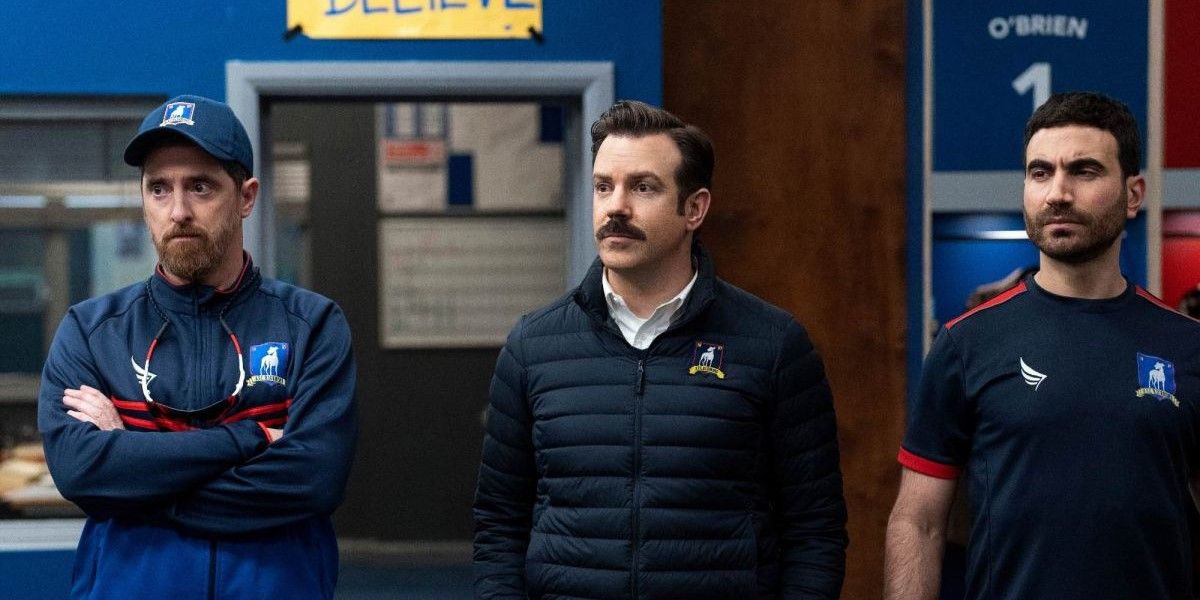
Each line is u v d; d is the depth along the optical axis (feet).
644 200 6.11
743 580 6.09
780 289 11.47
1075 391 6.13
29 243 16.71
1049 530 6.08
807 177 11.45
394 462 19.36
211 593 6.06
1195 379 6.12
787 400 6.32
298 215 19.31
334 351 6.58
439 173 19.22
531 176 19.27
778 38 11.40
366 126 19.19
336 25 10.40
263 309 6.58
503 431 6.61
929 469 6.71
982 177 11.54
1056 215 6.20
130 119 10.85
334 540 6.66
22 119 10.75
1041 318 6.37
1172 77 11.64
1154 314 6.31
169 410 6.27
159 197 6.27
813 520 6.36
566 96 10.77
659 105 10.55
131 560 6.07
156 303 6.48
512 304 19.35
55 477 6.11
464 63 10.44
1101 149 6.14
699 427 6.15
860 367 11.53
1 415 13.48
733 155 11.42
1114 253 6.34
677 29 11.35
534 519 6.45
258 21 10.38
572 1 10.50
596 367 6.33
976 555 6.40
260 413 6.38
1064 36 11.55
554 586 6.19
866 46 11.43
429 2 10.42
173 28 10.36
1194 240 11.77
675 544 6.06
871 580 11.57
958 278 11.69
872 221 11.49
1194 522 6.31
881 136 11.48
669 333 6.30
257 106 10.44
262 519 6.16
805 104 11.43
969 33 11.50
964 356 6.51
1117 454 6.02
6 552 10.43
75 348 6.42
